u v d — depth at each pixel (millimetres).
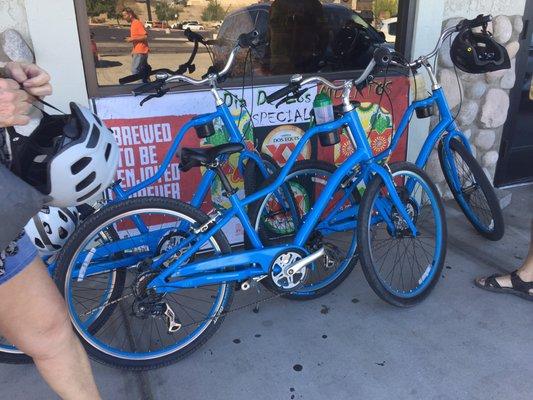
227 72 2408
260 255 2283
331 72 3213
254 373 2197
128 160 2785
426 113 2779
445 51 3434
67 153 1514
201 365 2250
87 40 2607
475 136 3824
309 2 3377
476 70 2686
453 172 3119
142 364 2189
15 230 1242
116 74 2891
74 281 2221
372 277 2408
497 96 3719
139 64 3025
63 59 2572
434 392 2068
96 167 1607
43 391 2109
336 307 2637
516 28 3631
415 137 3529
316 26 3408
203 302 2686
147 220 2480
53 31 2516
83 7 2562
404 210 2539
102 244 2162
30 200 1263
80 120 1631
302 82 2277
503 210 3705
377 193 2424
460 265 2984
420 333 2420
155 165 2840
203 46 3189
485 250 3143
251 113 2973
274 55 3291
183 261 2146
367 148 2422
